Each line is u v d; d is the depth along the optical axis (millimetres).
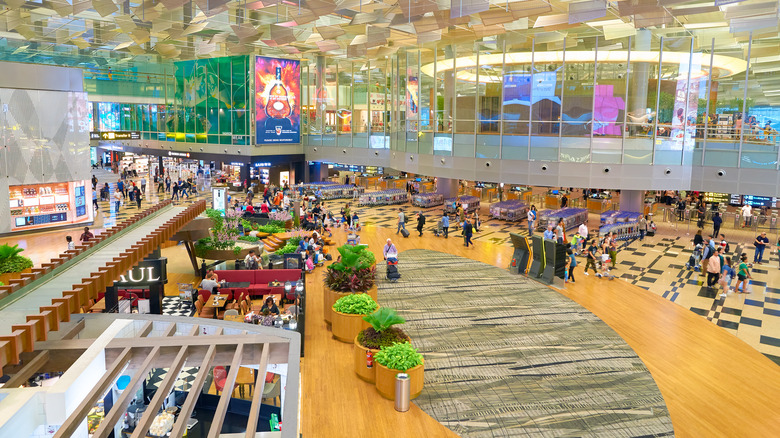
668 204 39594
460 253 26266
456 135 33875
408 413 11594
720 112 28344
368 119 45406
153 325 9820
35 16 27141
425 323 16922
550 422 11258
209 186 48719
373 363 12859
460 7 20609
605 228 27703
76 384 7523
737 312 17953
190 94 47781
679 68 28766
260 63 43875
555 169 30375
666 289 20484
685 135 29172
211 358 8438
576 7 21031
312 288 20516
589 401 12125
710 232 30859
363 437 10633
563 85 29891
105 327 9797
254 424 6605
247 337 9141
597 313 17828
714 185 28812
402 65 38656
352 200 43938
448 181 41438
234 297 19359
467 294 19875
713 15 22531
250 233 27875
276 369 9242
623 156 29438
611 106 29328
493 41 31453
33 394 7070
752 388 12727
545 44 29969
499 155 31984
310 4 22984
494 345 15234
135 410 11438
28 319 8453
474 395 12406
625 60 28922
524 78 30797
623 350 14875
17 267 15727
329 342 15430
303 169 49250
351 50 32969
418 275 22406
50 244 25969
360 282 16562
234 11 25031
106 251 15633
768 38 26750
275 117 45750
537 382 13031
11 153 27219
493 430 10945
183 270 23703
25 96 27391
